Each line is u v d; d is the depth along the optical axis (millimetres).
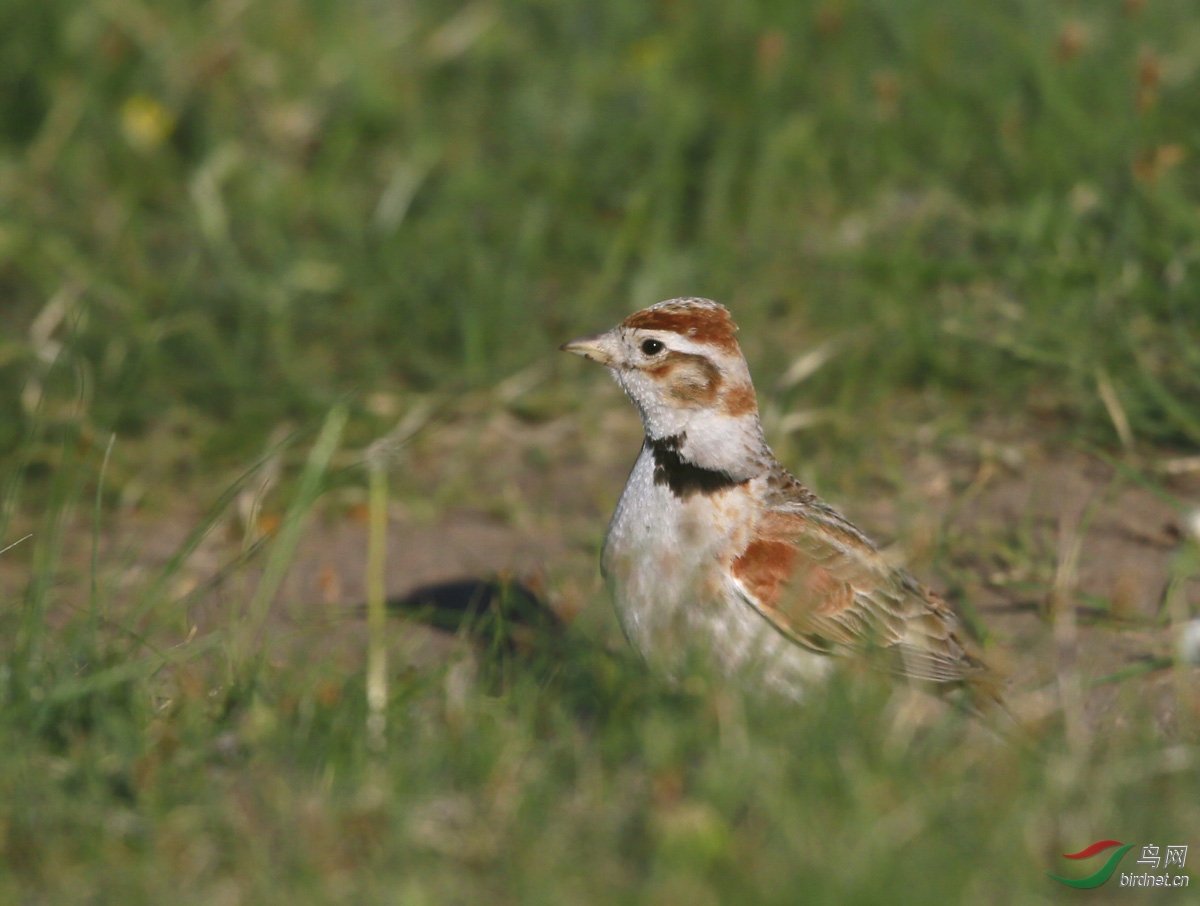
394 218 16047
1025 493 12141
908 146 16016
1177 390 12773
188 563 12016
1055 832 7066
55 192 16484
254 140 17156
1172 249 13430
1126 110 15102
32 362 13930
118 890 6863
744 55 16984
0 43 17375
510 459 13766
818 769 7258
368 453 10281
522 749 7746
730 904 6539
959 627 9695
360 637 10391
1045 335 13367
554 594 11102
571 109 17016
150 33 17672
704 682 8141
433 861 6988
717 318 9156
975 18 16969
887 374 13727
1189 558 10266
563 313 15203
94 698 8188
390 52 18188
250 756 7805
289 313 15039
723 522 8930
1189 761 7645
